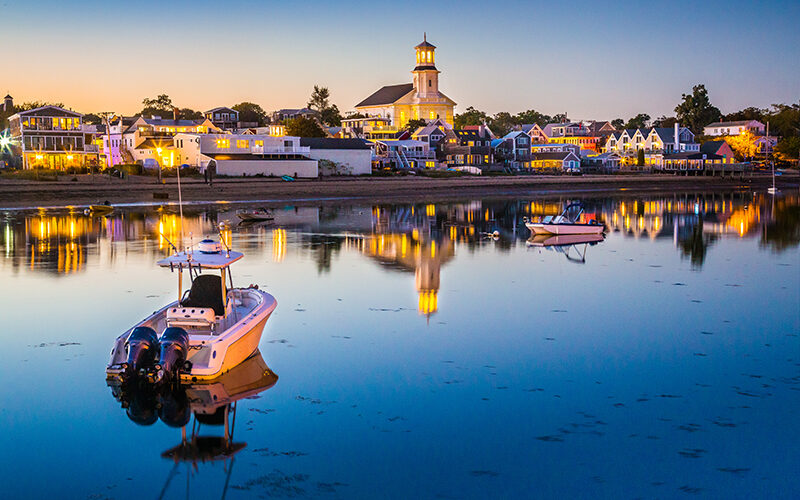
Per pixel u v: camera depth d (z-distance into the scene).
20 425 16.80
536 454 15.06
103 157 134.62
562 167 156.38
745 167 155.00
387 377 19.70
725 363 20.88
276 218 64.44
